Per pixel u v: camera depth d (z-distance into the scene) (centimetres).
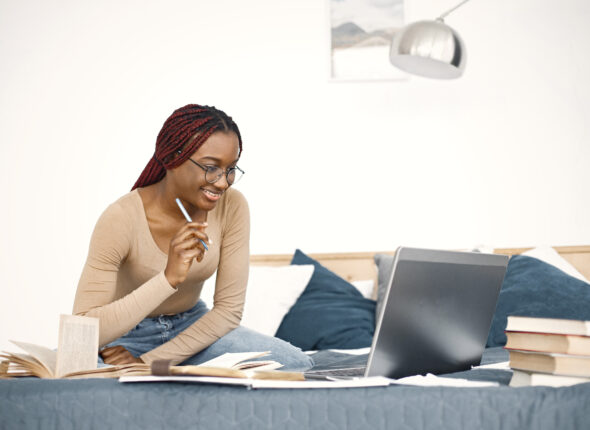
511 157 320
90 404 104
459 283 124
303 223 324
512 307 251
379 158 324
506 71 322
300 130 327
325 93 328
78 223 330
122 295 191
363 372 129
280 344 194
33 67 335
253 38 332
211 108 171
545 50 321
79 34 336
